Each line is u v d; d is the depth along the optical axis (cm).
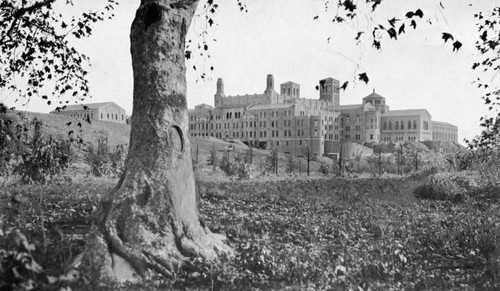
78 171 3064
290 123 13038
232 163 4000
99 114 12212
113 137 7188
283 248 852
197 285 668
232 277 687
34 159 1895
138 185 781
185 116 862
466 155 2975
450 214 1591
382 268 771
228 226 1110
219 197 1856
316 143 12488
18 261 561
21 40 1283
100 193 1620
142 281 661
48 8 1255
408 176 3716
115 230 739
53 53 1339
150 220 761
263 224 1184
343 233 1023
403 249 929
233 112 14525
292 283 698
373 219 1373
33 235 811
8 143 1535
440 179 2447
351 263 793
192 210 835
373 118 14175
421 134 14600
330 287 676
